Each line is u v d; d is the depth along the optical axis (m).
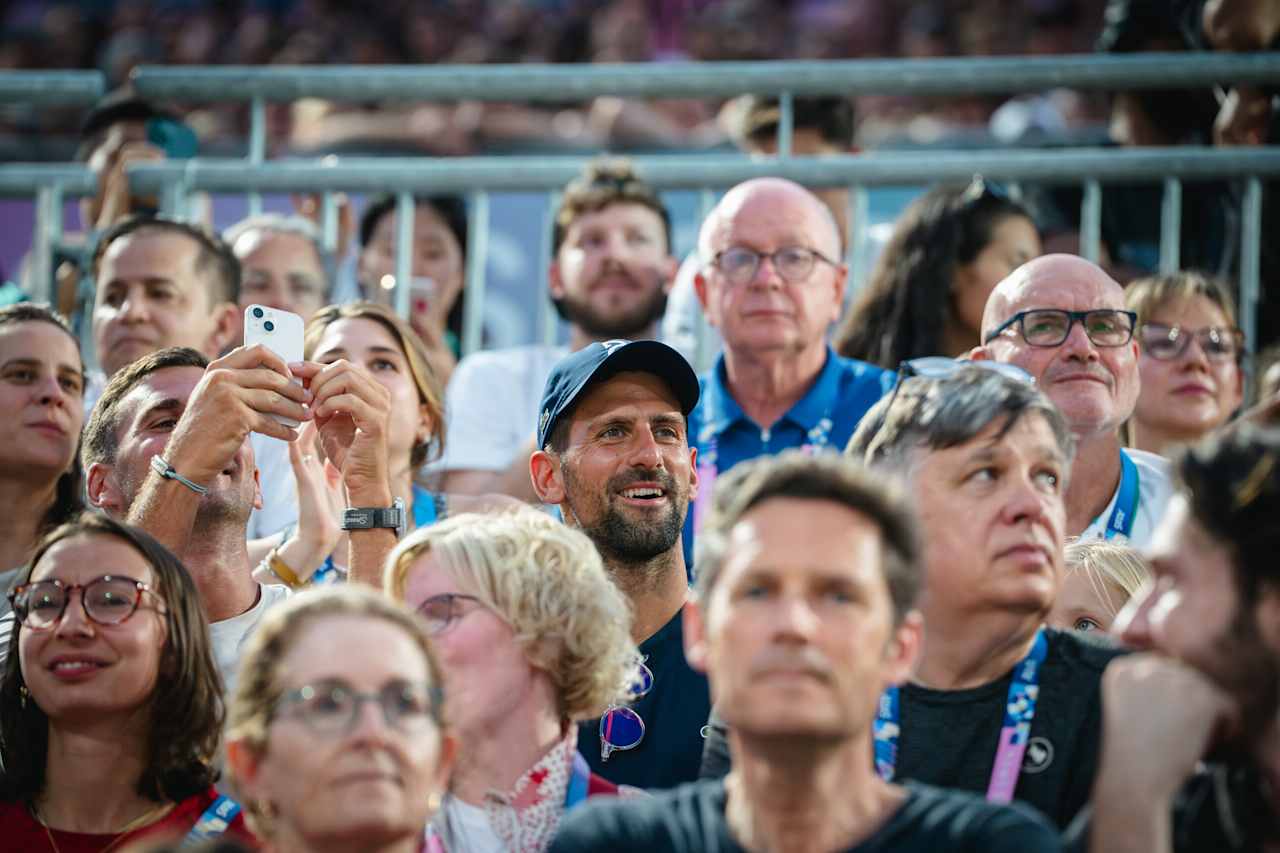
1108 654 12.74
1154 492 18.11
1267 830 10.79
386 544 15.76
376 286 25.98
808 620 10.27
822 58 41.94
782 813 10.38
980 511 12.43
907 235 22.09
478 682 12.72
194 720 13.60
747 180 23.95
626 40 41.88
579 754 14.27
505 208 27.06
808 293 20.12
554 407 16.36
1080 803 12.27
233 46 43.50
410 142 34.94
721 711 10.49
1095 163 23.59
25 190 25.59
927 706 12.60
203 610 13.92
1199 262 24.72
